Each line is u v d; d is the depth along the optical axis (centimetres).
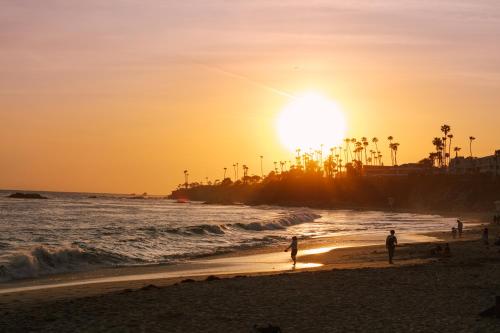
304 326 1300
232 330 1274
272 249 4288
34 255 2950
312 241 5188
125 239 4684
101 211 11538
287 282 1986
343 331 1246
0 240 4503
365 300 1611
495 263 2533
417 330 1237
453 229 5641
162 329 1289
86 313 1468
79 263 3131
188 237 5262
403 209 18575
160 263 3272
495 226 8212
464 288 1798
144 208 15112
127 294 1758
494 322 1305
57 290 2139
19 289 2222
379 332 1230
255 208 19912
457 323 1298
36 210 10756
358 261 3195
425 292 1728
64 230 5766
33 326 1330
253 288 1855
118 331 1275
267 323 1330
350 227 8081
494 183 17775
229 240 5153
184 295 1723
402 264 2736
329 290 1797
